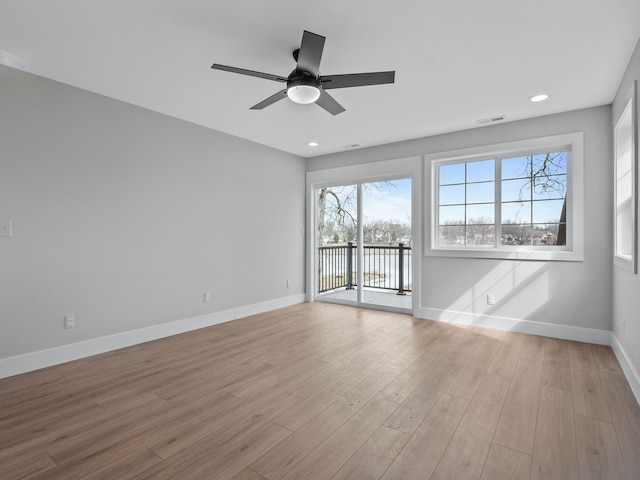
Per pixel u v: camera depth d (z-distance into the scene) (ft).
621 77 8.80
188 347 10.64
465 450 5.50
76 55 7.87
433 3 6.04
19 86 8.57
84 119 9.74
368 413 6.66
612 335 10.32
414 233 14.33
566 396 7.29
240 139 14.42
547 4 6.07
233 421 6.40
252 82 9.23
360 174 16.02
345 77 7.16
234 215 14.20
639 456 5.30
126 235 10.73
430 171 13.97
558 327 11.37
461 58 7.91
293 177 17.25
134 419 6.48
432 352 10.04
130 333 10.80
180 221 12.24
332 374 8.52
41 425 6.27
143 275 11.17
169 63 8.23
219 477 4.89
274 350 10.30
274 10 6.23
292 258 17.19
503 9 6.21
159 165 11.59
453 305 13.44
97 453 5.46
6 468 5.09
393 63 8.14
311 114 11.65
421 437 5.86
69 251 9.49
